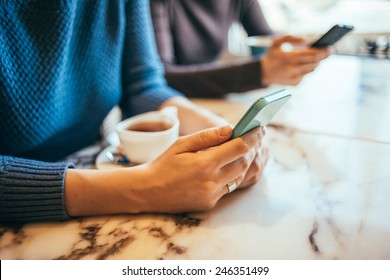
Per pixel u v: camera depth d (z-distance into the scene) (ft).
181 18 3.76
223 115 2.58
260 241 1.25
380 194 1.49
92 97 2.07
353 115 2.41
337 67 3.76
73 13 1.65
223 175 1.38
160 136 1.70
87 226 1.38
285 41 2.94
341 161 1.80
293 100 2.82
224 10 4.03
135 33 2.31
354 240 1.23
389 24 3.74
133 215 1.43
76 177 1.41
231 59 5.82
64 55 1.68
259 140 1.41
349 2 5.47
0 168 1.37
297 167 1.76
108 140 2.11
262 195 1.53
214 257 1.19
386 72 3.47
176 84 3.06
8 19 1.46
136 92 2.50
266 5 5.80
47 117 1.73
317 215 1.37
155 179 1.37
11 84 1.51
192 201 1.36
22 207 1.36
